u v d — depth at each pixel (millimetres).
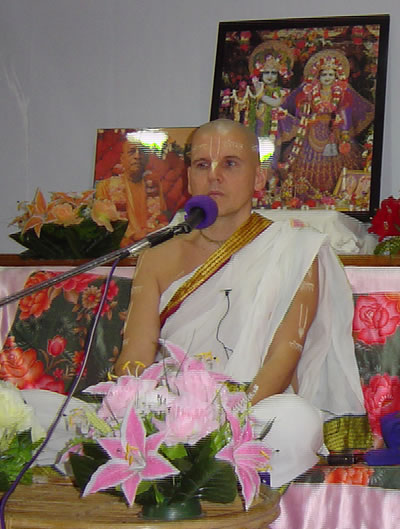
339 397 2182
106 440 1244
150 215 3467
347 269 2404
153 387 1318
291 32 3457
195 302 2184
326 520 1820
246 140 2236
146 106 3604
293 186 3324
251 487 1252
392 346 2311
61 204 2662
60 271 2588
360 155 3301
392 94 3381
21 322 2523
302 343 2111
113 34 3645
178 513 1233
